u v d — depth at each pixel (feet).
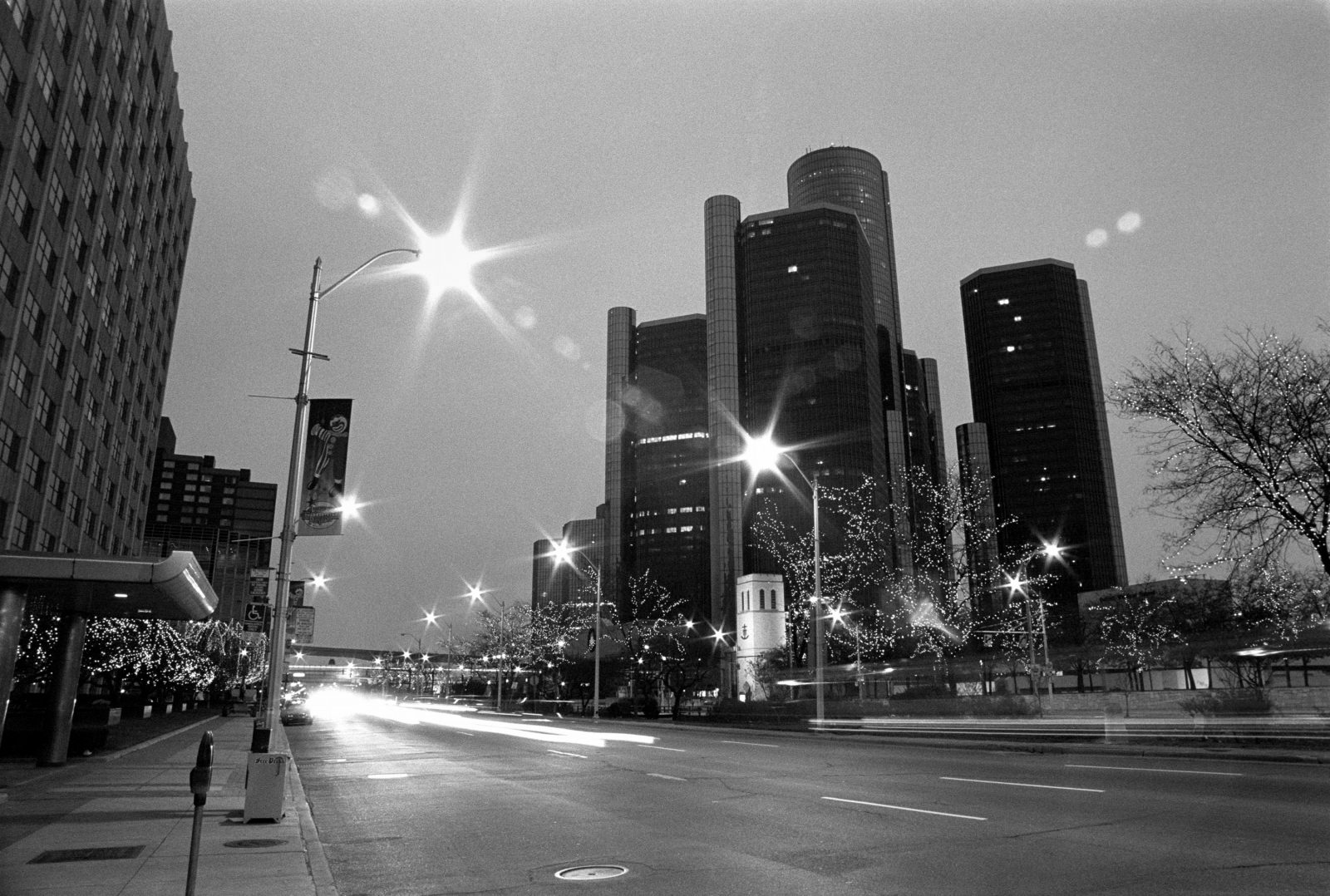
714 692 366.84
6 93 146.20
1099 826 37.83
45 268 167.84
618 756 85.71
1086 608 293.64
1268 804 43.39
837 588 228.63
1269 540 86.33
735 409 632.79
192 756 88.22
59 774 68.85
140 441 257.14
